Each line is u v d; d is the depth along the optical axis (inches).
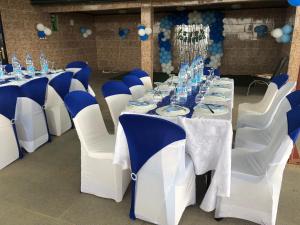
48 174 103.0
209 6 301.9
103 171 83.9
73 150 124.8
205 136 69.6
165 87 123.6
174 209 68.2
